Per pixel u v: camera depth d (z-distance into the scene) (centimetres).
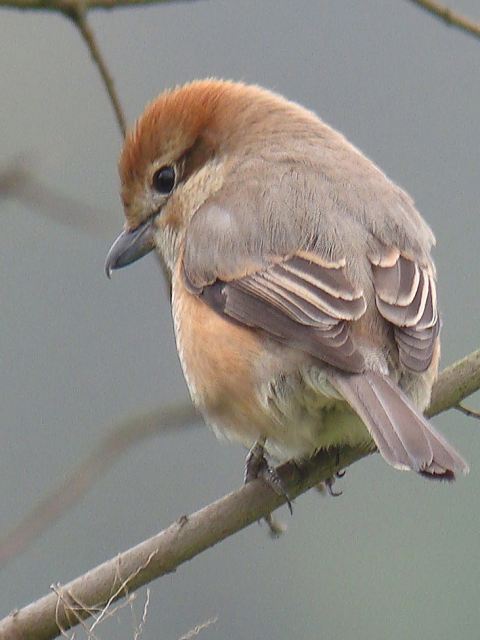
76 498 872
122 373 1520
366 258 849
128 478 1512
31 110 1484
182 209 960
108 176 1473
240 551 1579
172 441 1531
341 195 888
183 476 1529
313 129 959
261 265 859
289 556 1592
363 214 876
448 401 886
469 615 1478
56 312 1526
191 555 841
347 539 1570
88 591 827
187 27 1725
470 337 1559
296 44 1736
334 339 809
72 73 1516
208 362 856
